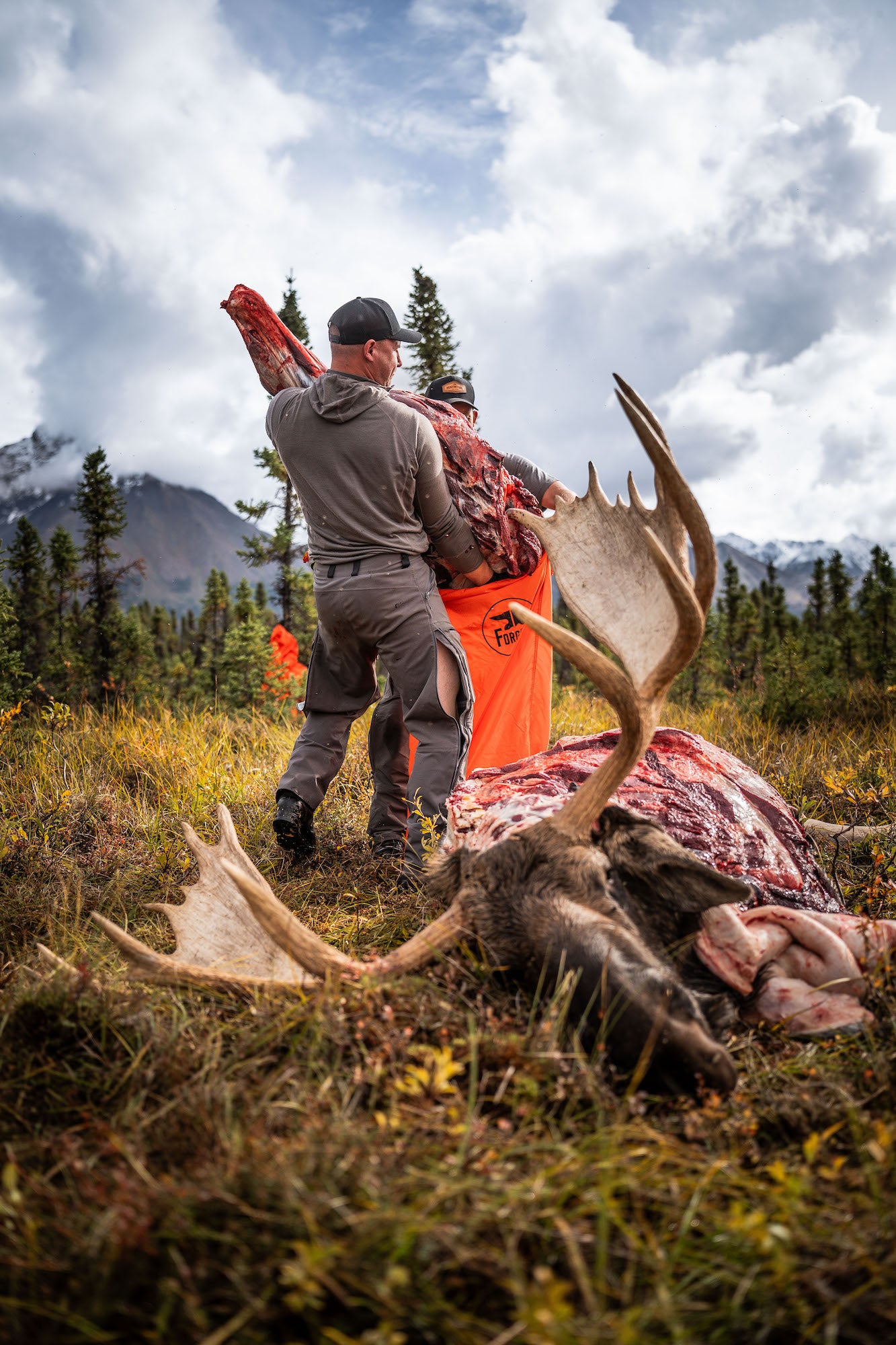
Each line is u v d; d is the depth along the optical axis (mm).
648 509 2926
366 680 4410
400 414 3969
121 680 12070
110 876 4109
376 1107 2076
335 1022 2285
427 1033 2285
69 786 5223
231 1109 1977
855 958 2654
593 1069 2029
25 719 7465
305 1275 1385
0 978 2939
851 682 9922
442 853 2934
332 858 4352
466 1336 1378
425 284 15078
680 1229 1632
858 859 4109
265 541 12594
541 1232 1569
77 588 15383
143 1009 2533
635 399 2463
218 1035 2398
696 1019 2025
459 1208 1604
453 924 2461
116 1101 2188
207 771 5363
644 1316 1407
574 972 2119
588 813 2438
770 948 2609
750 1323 1464
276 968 2689
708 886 2449
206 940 2797
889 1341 1447
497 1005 2324
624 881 2490
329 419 3984
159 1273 1506
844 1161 1853
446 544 4266
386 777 4488
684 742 3363
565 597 3025
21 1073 2301
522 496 4422
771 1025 2566
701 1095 1989
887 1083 2188
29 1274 1536
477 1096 2107
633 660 2775
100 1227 1571
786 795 5023
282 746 6379
